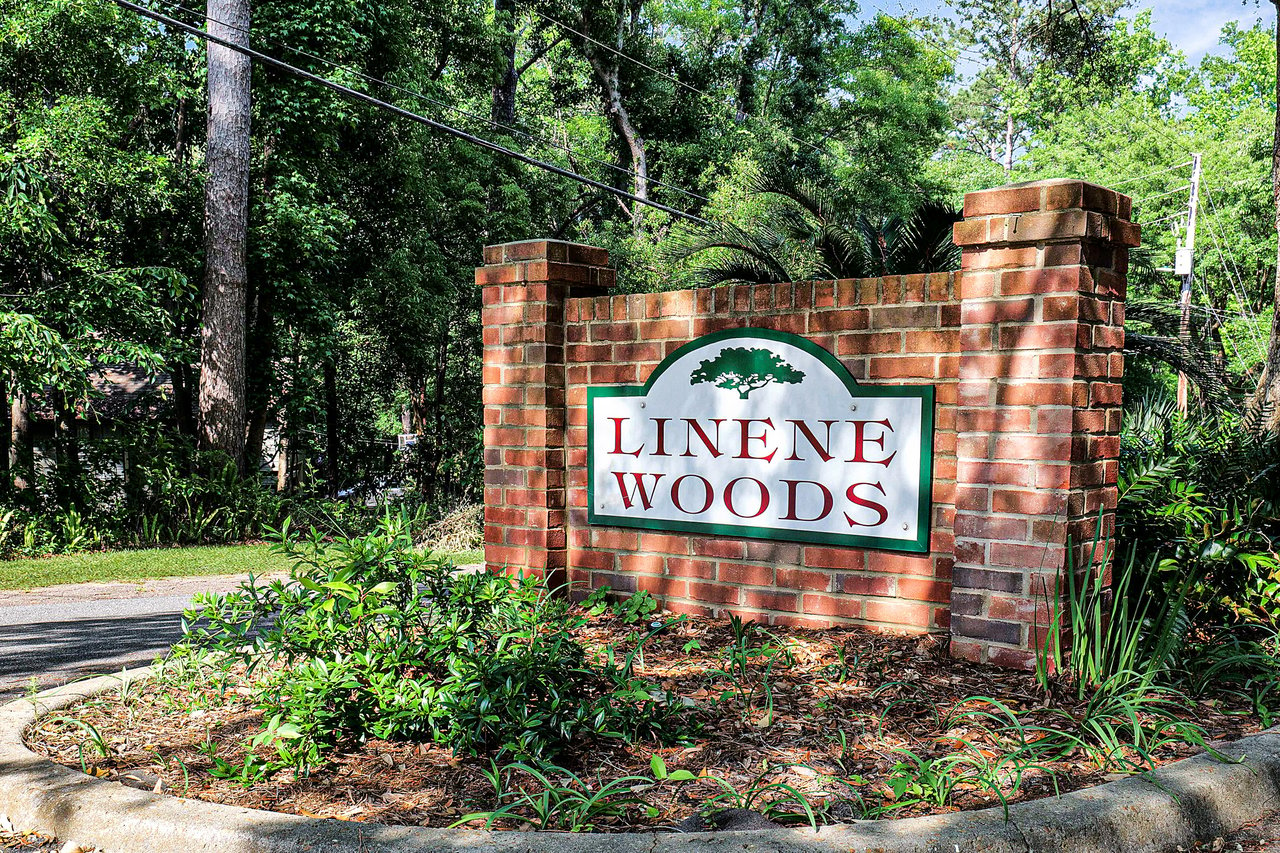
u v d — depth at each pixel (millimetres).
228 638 4012
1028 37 17859
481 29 23766
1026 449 4352
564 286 6023
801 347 5156
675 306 5598
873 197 30250
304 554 4332
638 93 31266
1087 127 36844
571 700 3732
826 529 5117
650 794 3201
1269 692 4195
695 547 5570
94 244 16062
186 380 19891
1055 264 4258
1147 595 4863
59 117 14477
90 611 8211
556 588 5602
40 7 14617
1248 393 9594
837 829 2721
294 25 17375
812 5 33469
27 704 4172
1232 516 5180
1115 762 3336
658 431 5652
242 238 16500
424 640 3916
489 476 6230
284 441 24859
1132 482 5023
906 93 31562
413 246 21656
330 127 18297
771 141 30000
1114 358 4504
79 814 2984
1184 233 30406
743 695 4121
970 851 2678
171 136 19844
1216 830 3057
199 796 3234
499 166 24562
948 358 4750
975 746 3520
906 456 4867
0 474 14648
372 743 3699
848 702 4047
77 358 13789
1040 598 4324
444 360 25875
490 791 3240
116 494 15547
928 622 4867
